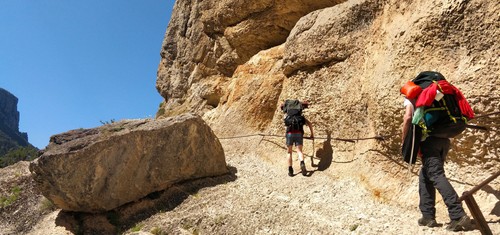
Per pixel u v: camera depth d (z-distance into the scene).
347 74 7.16
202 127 7.59
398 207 5.11
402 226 4.60
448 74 4.96
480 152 4.59
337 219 5.23
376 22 6.83
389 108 5.57
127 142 6.77
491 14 4.69
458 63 4.93
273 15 10.66
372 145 6.08
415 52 5.41
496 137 4.44
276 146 8.49
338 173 6.52
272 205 5.98
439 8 5.18
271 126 8.97
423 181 4.41
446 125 4.07
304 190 6.38
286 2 10.27
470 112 4.14
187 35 14.33
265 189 6.72
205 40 13.24
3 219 7.40
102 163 6.53
